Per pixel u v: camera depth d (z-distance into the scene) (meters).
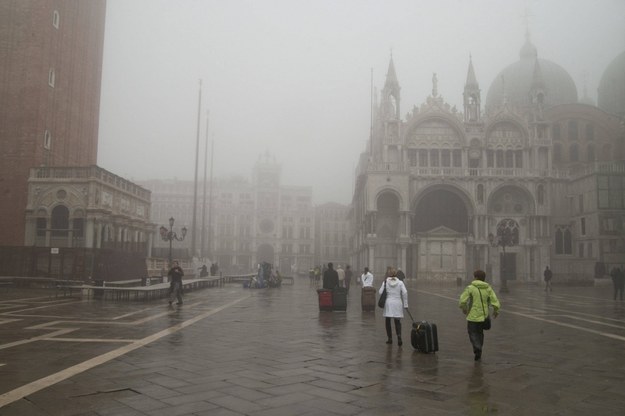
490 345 13.56
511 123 66.31
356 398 8.05
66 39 49.56
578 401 8.09
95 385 8.64
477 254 62.12
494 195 64.75
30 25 45.12
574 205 63.44
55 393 8.11
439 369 10.33
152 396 7.99
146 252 53.91
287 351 12.15
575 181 63.31
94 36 56.31
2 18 45.03
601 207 58.50
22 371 9.66
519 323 18.89
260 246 121.50
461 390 8.66
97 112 57.66
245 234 120.19
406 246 61.97
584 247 61.16
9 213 42.97
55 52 47.44
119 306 23.36
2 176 43.47
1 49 44.75
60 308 21.95
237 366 10.31
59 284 32.94
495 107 67.00
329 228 126.19
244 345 12.91
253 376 9.44
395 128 65.75
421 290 41.72
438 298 31.88
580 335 15.65
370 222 63.25
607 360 11.52
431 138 66.06
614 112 78.50
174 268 24.41
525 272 62.28
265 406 7.54
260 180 123.56
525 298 33.69
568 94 80.56
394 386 8.87
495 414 7.36
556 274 58.34
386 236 64.25
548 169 64.31
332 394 8.27
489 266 59.34
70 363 10.42
